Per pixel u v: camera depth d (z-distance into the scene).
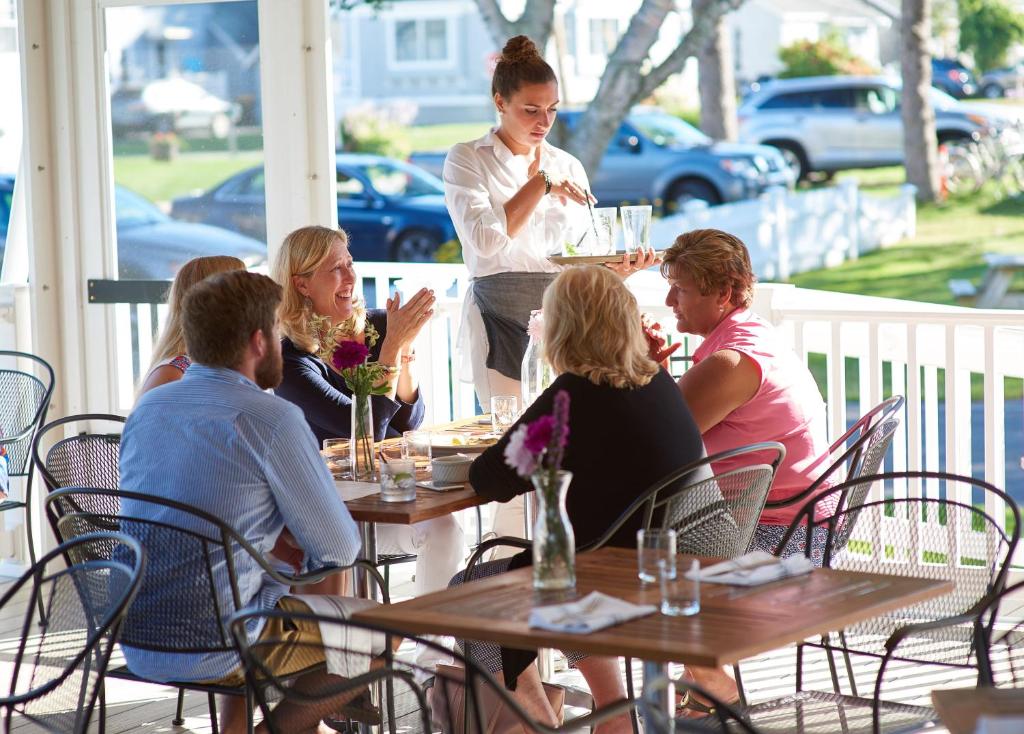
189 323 3.26
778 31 20.30
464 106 20.81
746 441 3.89
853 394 19.12
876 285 20.36
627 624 2.50
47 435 6.38
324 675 3.22
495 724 3.44
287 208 6.14
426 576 4.23
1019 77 19.94
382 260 20.55
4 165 6.61
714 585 2.79
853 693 3.51
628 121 20.47
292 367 4.33
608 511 3.28
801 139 20.34
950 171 20.20
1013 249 19.89
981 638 2.92
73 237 6.38
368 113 21.06
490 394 5.12
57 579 3.03
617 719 3.31
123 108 6.34
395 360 4.33
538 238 5.10
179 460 3.23
